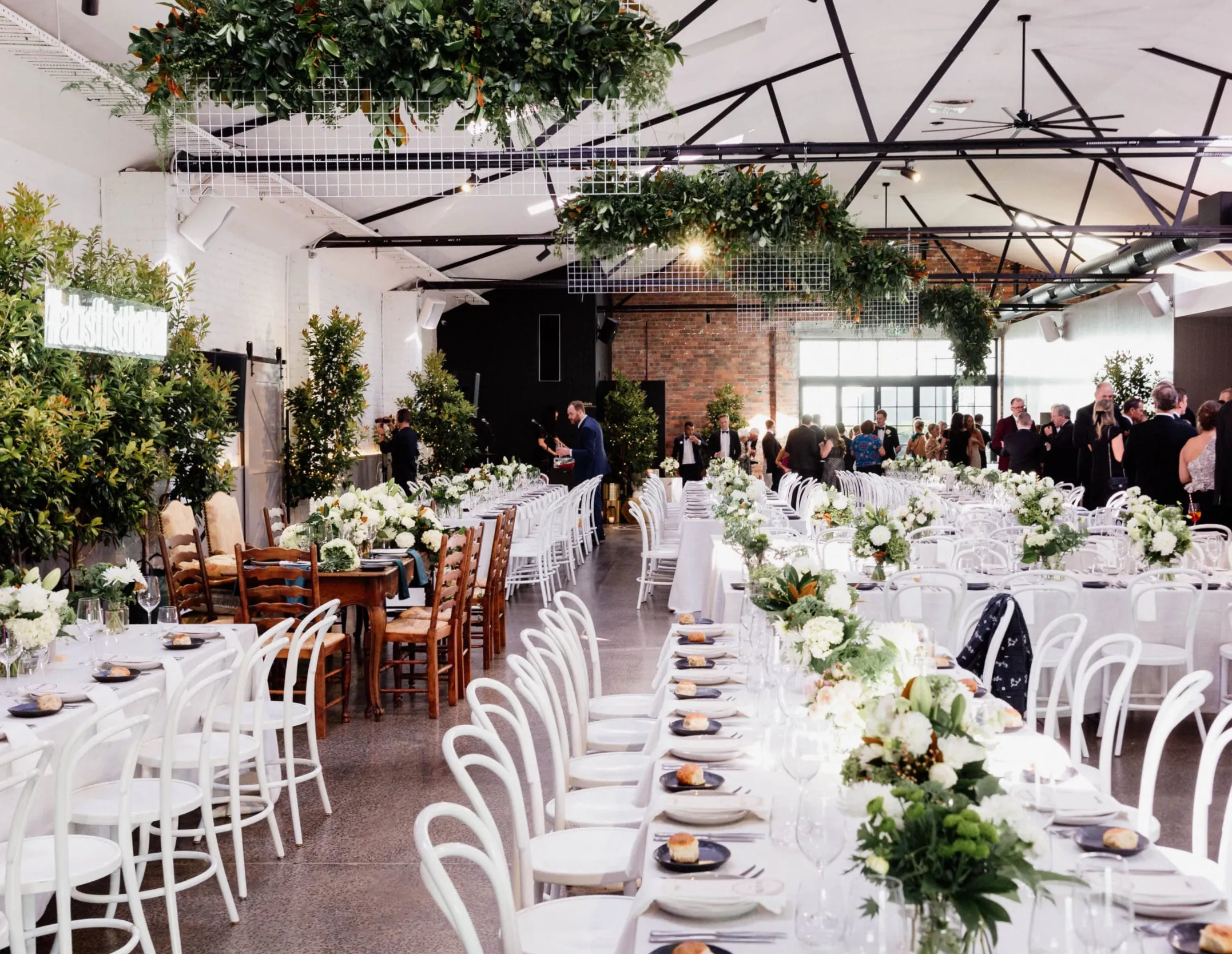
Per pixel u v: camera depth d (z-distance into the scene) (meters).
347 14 4.11
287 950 3.56
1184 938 1.87
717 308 21.28
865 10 9.98
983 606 5.57
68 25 6.73
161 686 4.36
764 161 9.62
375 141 4.36
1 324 5.57
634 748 4.20
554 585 11.61
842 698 2.22
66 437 5.91
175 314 7.82
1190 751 5.58
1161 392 8.65
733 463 14.15
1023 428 12.28
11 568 5.92
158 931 3.73
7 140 7.59
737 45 10.02
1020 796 2.07
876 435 17.06
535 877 2.97
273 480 11.86
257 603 6.31
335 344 12.04
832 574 3.62
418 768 5.48
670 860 2.31
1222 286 14.38
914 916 1.57
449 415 15.67
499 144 4.62
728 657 4.37
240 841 4.00
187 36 4.18
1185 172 13.53
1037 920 1.54
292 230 11.96
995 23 10.41
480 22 4.14
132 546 8.40
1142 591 5.52
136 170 8.85
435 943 3.60
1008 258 20.84
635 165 7.59
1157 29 10.24
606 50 4.22
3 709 3.79
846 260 8.60
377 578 6.42
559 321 19.03
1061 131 13.52
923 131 10.18
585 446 14.16
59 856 2.96
